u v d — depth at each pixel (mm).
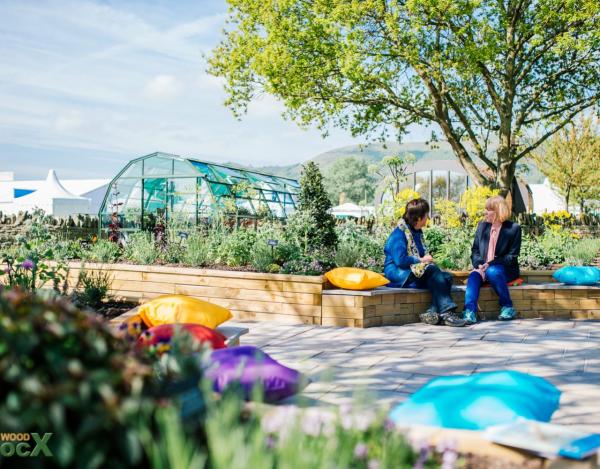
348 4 16375
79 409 1432
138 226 17250
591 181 27109
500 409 2451
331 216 9656
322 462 1621
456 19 17000
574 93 19812
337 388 3949
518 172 21453
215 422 1564
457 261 9484
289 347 5535
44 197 22578
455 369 4617
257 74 18500
